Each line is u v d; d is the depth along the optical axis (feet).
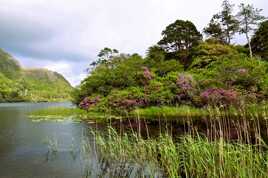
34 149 43.86
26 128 70.64
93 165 33.40
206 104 85.25
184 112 84.79
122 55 185.78
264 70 101.96
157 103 99.81
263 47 142.31
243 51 149.89
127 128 63.46
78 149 42.78
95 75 131.23
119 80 118.01
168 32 165.27
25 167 33.50
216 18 170.30
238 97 72.08
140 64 131.34
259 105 62.28
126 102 98.48
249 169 23.88
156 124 67.97
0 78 531.09
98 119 88.63
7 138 55.16
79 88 147.23
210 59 127.85
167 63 129.59
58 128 69.21
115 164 33.24
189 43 162.61
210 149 27.99
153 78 115.85
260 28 142.61
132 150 36.37
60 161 35.88
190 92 93.91
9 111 160.86
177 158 29.01
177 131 54.65
